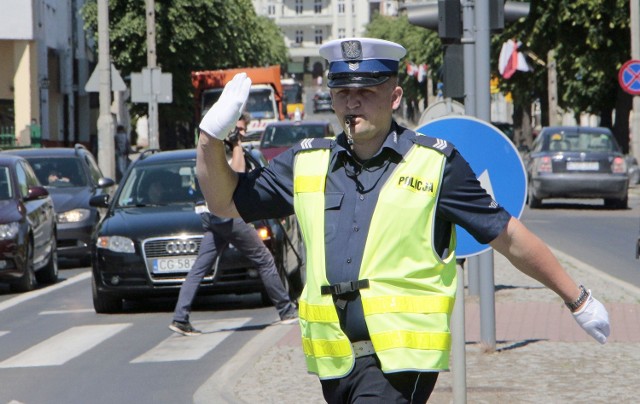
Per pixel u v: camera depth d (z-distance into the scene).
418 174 5.51
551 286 5.61
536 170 36.66
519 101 61.41
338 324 5.50
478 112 13.30
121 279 17.12
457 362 9.06
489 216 5.55
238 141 14.70
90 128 86.88
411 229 5.47
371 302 5.43
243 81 5.47
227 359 13.27
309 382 11.30
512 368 11.72
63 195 25.42
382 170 5.53
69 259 27.72
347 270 5.47
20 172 22.45
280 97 58.56
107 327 16.11
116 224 17.50
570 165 36.12
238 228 15.18
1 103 59.66
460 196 5.54
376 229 5.46
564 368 11.66
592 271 20.27
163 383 11.94
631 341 13.17
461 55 13.31
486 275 12.59
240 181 5.69
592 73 52.47
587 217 33.84
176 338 14.91
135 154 71.00
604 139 36.72
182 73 68.81
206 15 68.12
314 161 5.62
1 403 11.18
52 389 11.83
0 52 59.47
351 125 5.49
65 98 74.69
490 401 10.22
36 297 20.16
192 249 17.03
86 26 68.12
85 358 13.63
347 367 5.50
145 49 67.56
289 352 13.05
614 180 35.94
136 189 18.55
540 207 37.50
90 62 85.19
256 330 15.38
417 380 5.47
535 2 52.28
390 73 5.50
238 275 16.98
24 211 21.23
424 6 13.74
